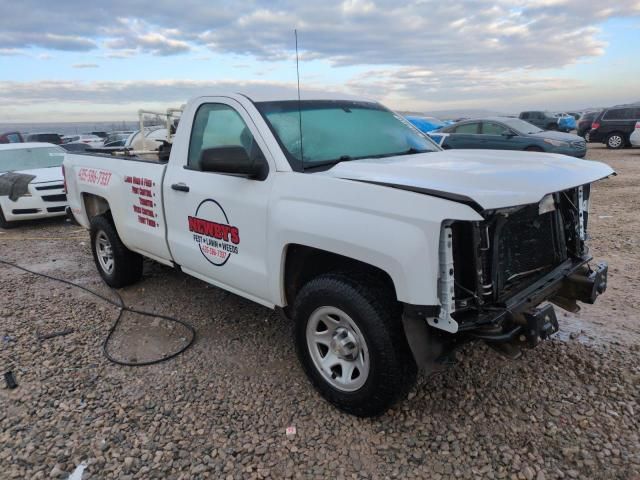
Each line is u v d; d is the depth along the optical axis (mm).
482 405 3064
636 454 2605
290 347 3920
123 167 4719
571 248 3330
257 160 3312
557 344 3746
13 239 8203
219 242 3668
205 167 3240
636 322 4074
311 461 2666
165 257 4414
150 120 6988
